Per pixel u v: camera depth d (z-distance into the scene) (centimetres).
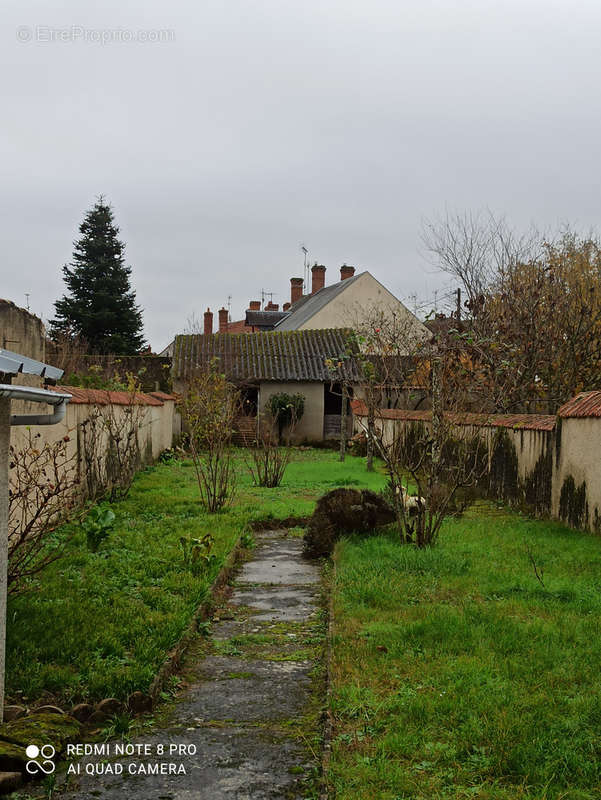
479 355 1784
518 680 525
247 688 552
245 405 3316
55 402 439
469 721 456
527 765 405
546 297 1939
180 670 588
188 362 3244
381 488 1622
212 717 499
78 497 1248
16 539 862
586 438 1163
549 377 1875
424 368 1652
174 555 916
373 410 1148
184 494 1534
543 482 1341
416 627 638
